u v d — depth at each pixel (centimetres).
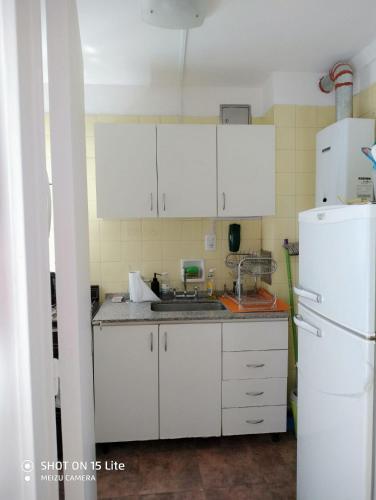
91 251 254
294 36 190
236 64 222
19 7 63
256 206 230
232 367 207
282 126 235
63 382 85
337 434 121
